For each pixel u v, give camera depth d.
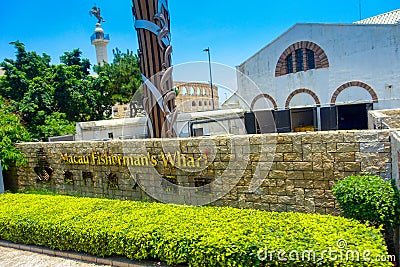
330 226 3.98
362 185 4.26
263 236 3.92
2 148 9.26
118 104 22.30
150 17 7.35
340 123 16.59
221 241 3.96
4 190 9.73
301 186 5.49
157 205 5.96
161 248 4.40
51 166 8.94
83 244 5.10
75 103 19.03
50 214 5.86
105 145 7.79
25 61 18.77
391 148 4.63
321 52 16.62
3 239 6.16
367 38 15.17
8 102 16.25
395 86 14.71
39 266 5.05
